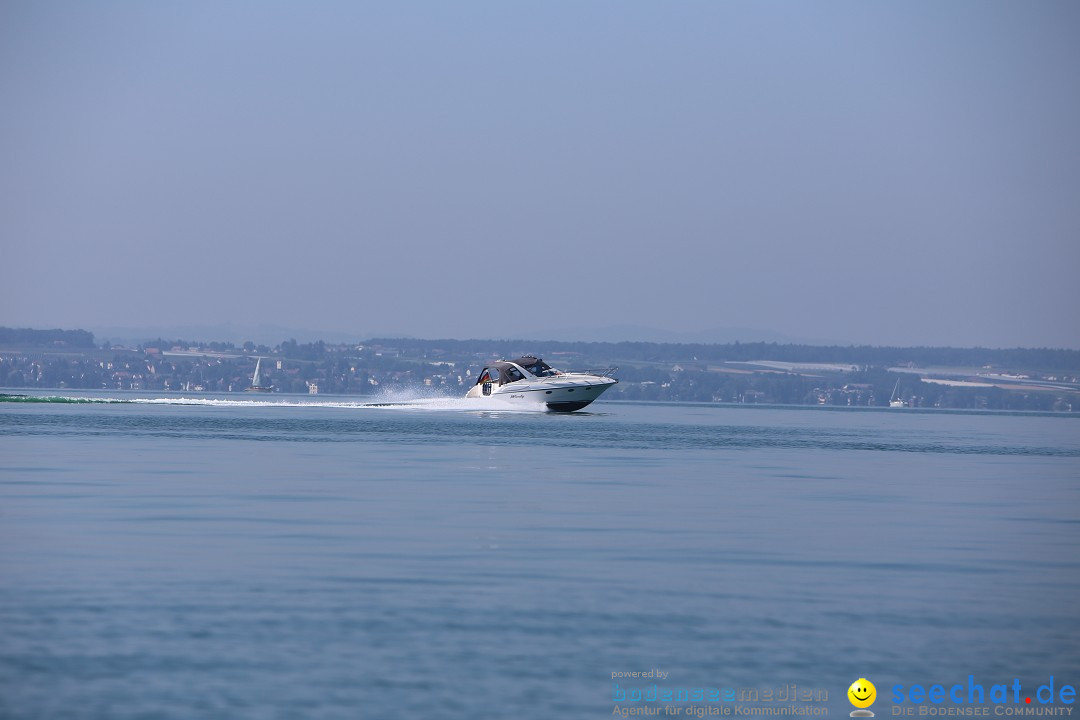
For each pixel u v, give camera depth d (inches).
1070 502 3115.2
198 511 2568.9
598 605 1644.9
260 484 3225.9
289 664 1348.4
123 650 1387.8
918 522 2605.8
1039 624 1569.9
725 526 2465.6
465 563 1942.7
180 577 1780.3
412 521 2454.5
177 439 5546.3
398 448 5014.8
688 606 1646.2
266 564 1899.6
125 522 2363.4
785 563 1989.4
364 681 1299.2
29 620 1510.8
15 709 1197.7
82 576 1774.1
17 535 2162.9
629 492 3181.6
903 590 1770.4
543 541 2199.8
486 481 3435.0
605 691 1286.9
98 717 1179.9
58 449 4667.8
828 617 1594.5
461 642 1446.9
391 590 1717.5
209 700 1230.9
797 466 4473.4
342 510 2630.4
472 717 1201.4
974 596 1732.3
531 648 1428.4
